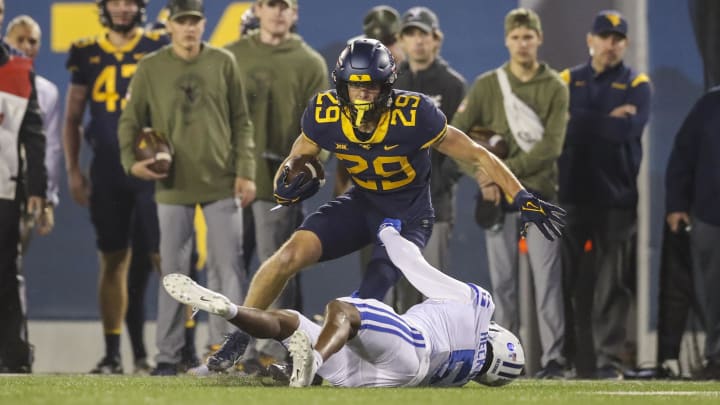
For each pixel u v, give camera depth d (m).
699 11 28.83
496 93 26.05
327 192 29.70
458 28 30.52
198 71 25.16
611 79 26.50
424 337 14.76
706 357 25.69
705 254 25.61
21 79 25.73
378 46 16.17
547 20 29.17
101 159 27.70
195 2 25.19
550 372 25.58
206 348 25.73
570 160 26.59
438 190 26.05
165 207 25.12
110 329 27.92
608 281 26.77
